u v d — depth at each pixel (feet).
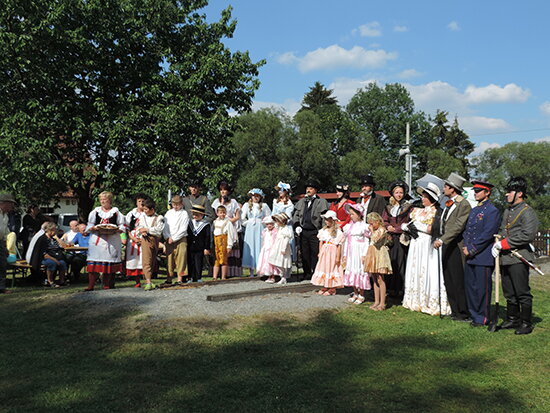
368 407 12.67
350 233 26.81
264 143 134.51
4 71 55.26
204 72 62.13
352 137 172.76
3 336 19.93
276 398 13.20
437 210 24.02
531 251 20.40
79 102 57.67
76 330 20.58
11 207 32.17
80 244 39.88
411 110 190.49
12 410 12.55
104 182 59.41
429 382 14.43
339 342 18.57
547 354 17.06
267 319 21.62
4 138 53.31
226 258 33.12
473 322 21.61
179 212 30.45
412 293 24.49
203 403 12.89
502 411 12.44
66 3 54.13
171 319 21.20
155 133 58.49
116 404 12.89
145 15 61.87
